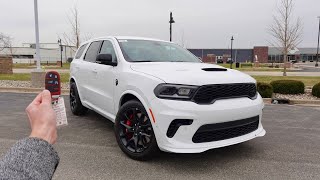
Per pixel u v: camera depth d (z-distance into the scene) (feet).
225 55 296.51
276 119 23.00
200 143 11.98
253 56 288.92
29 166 2.29
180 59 17.44
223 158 13.93
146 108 12.64
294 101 31.55
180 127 11.76
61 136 17.24
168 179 11.61
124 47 16.70
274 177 11.92
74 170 12.34
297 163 13.46
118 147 15.34
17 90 40.32
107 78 16.34
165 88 12.07
